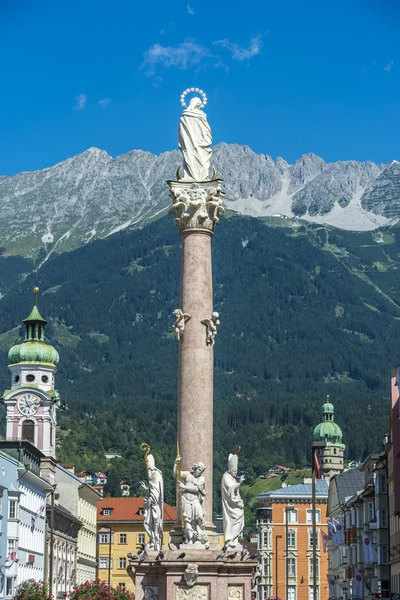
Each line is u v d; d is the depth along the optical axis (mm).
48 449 179125
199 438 52125
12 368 185375
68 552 174250
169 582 49125
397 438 108000
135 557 50969
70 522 174875
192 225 54500
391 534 121000
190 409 52500
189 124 56156
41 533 146375
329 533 177750
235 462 52500
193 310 53656
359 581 137875
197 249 54375
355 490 179625
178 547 50344
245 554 50594
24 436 179125
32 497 139750
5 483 122250
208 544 50031
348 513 155875
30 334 187875
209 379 53062
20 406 179500
